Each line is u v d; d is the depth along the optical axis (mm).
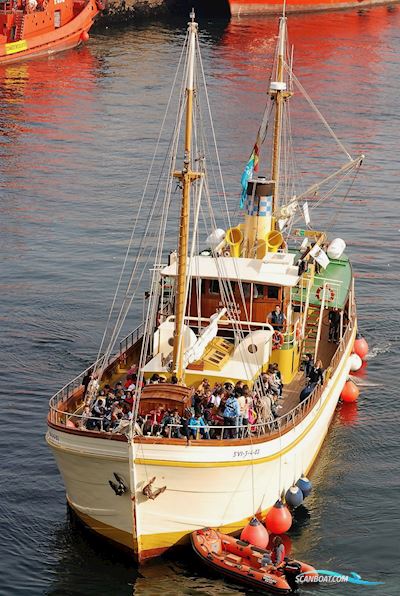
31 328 63812
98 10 172000
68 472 40344
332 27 191375
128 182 95438
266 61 153750
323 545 42406
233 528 41594
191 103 40156
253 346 45812
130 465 37969
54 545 41750
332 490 46625
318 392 47094
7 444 49562
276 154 56781
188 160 40469
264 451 40531
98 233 81750
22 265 74562
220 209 86875
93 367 47719
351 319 57250
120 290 70500
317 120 121812
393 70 153250
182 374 43469
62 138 110750
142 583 39625
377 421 53656
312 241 65812
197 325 48688
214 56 155750
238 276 47312
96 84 137500
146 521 39688
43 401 54312
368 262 78000
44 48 155000
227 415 40719
